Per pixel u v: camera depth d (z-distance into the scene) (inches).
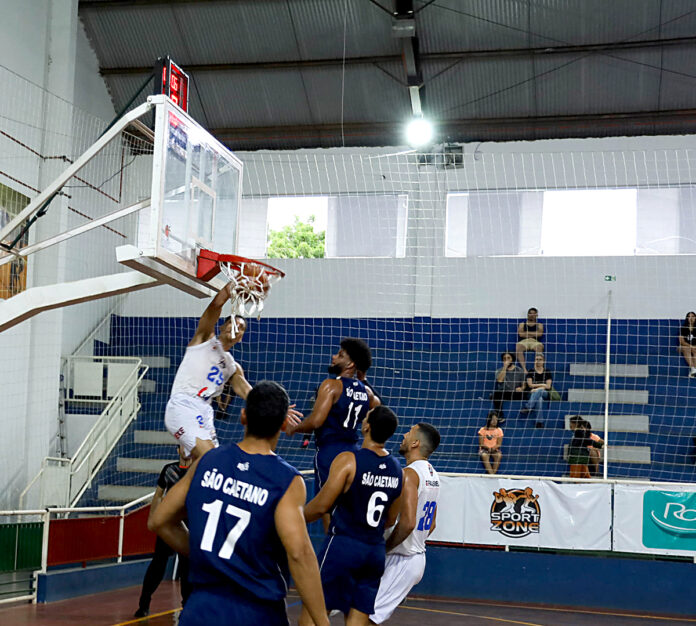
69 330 559.2
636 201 586.2
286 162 631.8
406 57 555.2
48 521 349.7
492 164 603.2
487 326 583.2
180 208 217.2
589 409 553.6
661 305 569.6
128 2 569.3
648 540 397.4
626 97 580.7
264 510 117.3
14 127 486.6
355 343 239.5
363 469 196.1
